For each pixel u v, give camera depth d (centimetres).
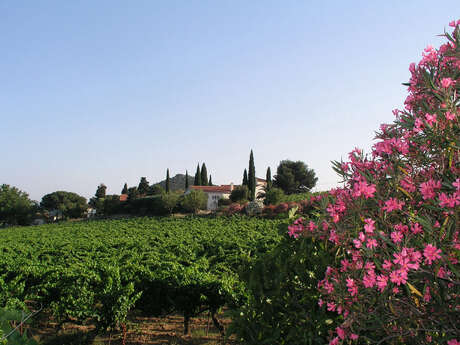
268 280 391
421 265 276
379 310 282
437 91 290
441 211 277
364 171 341
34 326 1086
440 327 268
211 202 7894
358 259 296
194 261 1538
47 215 9525
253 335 375
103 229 3831
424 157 305
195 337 1037
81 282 1030
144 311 1102
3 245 2183
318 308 358
